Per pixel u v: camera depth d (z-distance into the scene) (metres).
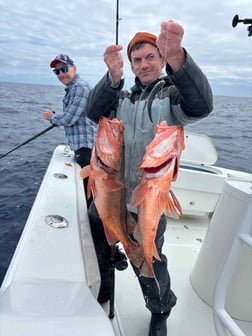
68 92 3.15
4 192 4.66
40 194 1.94
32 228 1.45
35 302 0.95
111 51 1.23
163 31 0.99
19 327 0.83
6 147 7.69
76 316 0.91
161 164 1.03
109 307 1.58
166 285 1.39
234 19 1.27
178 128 1.07
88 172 1.41
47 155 7.03
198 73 1.06
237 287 1.54
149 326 1.51
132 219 1.32
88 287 1.07
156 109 1.26
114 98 1.39
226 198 1.60
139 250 1.20
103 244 1.58
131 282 1.86
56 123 3.07
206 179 2.70
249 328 1.53
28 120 12.80
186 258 2.19
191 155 3.21
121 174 1.28
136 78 1.40
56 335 0.83
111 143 1.26
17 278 1.07
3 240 3.34
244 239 1.03
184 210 2.82
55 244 1.33
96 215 1.53
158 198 1.03
